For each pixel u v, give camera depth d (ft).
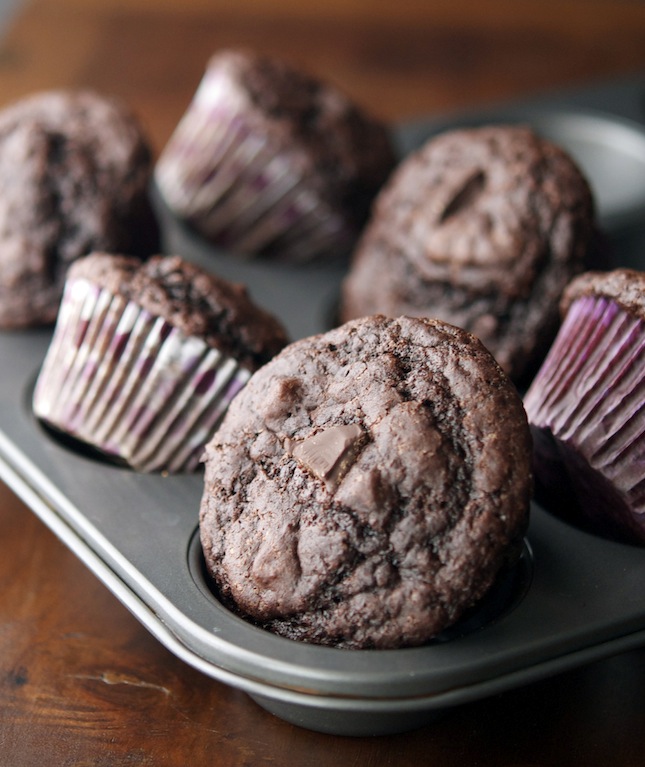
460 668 0.98
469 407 1.02
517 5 2.80
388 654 0.99
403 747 1.06
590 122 2.10
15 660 1.13
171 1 2.73
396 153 1.76
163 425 1.24
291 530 1.03
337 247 1.66
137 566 1.11
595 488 1.14
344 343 1.08
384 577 1.00
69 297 1.27
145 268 1.25
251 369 1.22
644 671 1.13
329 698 0.97
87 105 1.57
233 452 1.08
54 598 1.20
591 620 1.05
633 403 1.10
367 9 2.75
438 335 1.06
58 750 1.05
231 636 1.01
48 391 1.30
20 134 1.50
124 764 1.04
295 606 1.02
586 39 2.63
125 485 1.24
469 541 0.99
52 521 1.20
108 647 1.15
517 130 1.44
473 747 1.06
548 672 1.02
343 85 2.36
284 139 1.60
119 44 2.50
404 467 1.00
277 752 1.05
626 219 1.73
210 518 1.07
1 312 1.48
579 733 1.07
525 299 1.36
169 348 1.21
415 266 1.42
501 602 1.09
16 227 1.47
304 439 1.05
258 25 2.64
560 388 1.17
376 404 1.03
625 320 1.11
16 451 1.29
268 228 1.65
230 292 1.25
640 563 1.13
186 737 1.06
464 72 2.45
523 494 1.01
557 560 1.13
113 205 1.51
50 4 2.68
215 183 1.65
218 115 1.64
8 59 2.40
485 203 1.38
